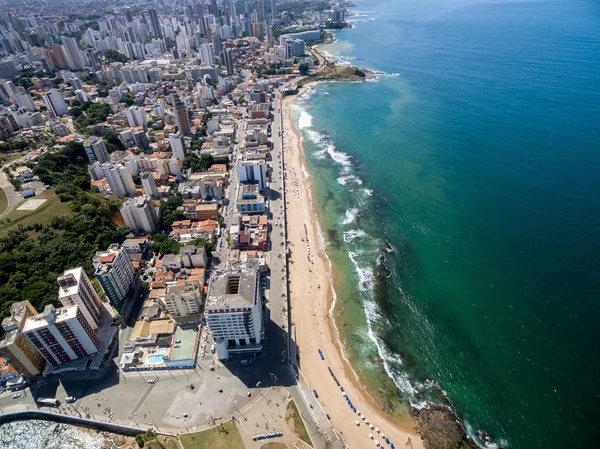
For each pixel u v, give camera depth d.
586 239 188.00
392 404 131.75
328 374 141.00
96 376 137.88
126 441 121.44
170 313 155.62
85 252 190.00
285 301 168.62
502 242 194.00
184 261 181.00
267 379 136.12
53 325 128.38
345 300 173.12
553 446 118.19
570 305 158.12
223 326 134.50
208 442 117.69
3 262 173.12
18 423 127.81
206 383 134.50
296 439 119.00
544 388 133.00
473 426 124.75
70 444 121.88
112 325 154.12
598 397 128.38
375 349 151.25
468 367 142.75
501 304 163.50
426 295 173.00
